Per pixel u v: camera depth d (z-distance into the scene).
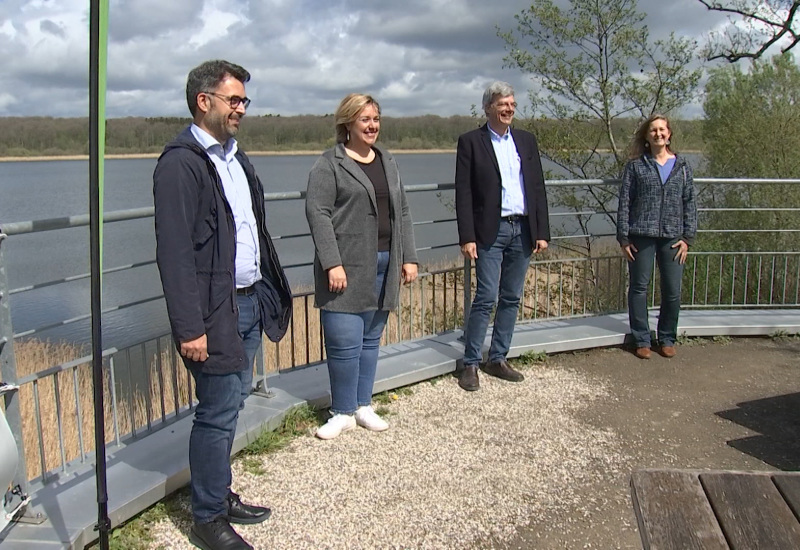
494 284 4.45
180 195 2.35
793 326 5.67
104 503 2.41
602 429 3.99
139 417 5.54
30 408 5.85
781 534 1.59
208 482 2.67
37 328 2.76
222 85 2.50
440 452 3.64
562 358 5.23
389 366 4.62
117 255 13.10
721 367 5.05
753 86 12.36
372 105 3.47
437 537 2.86
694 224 5.05
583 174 11.59
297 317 7.35
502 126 4.28
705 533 1.60
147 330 9.22
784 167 11.81
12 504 2.65
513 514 3.05
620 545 2.82
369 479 3.33
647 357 5.21
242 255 2.70
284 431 3.80
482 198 4.30
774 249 11.32
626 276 6.00
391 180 3.64
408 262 3.87
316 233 3.45
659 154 4.95
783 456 3.69
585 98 10.94
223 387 2.59
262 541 2.81
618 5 10.16
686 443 3.83
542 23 10.43
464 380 4.55
